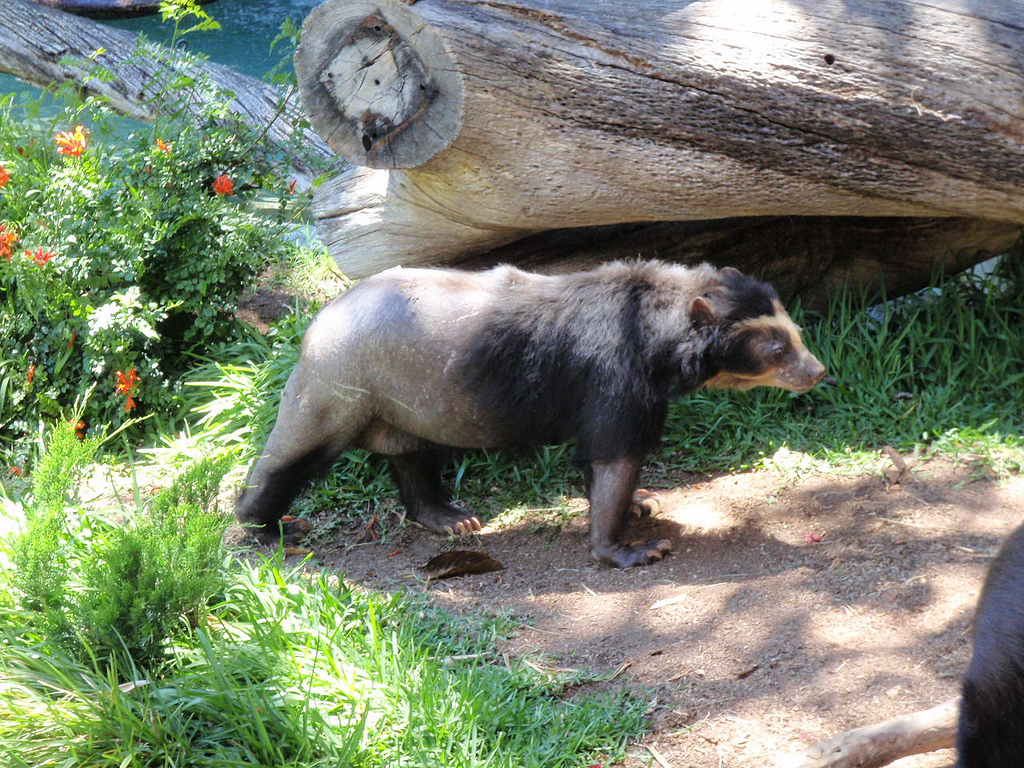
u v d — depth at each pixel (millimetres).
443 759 3441
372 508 5719
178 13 7660
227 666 3717
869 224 6211
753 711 3682
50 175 6938
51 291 6477
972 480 5168
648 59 4938
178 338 7250
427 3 5055
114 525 4551
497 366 4832
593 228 6266
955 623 4004
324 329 5004
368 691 3691
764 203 5242
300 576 4539
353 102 5203
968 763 2434
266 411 6176
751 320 4707
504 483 5875
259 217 7551
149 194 6738
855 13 4812
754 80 4863
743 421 5965
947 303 6293
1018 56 4652
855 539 4762
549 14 4980
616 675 3977
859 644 3967
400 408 5012
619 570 4871
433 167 5348
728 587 4500
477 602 4613
